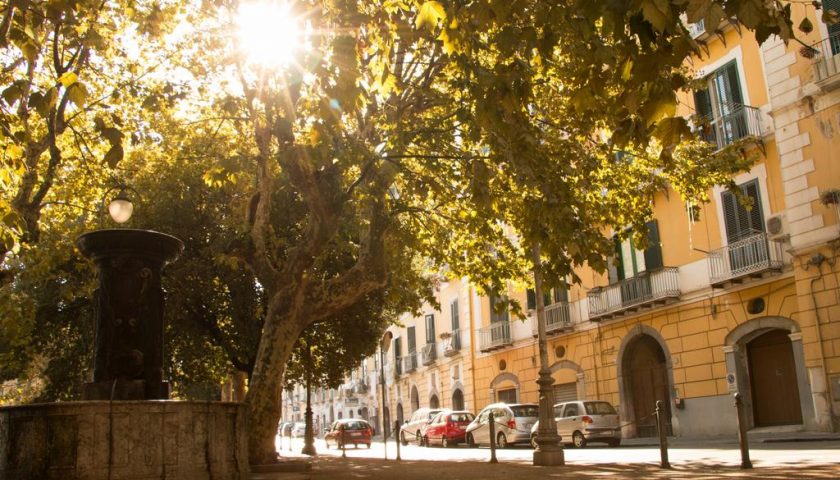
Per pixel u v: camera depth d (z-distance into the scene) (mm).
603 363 27375
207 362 22750
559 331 29719
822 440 16547
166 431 8094
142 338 8742
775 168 20438
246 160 14336
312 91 10211
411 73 12844
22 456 7723
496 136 9984
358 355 22469
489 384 35875
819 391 18500
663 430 11734
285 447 38625
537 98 13312
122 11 12578
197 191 18438
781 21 4617
